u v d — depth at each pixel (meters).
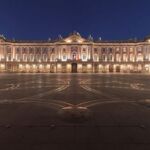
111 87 32.59
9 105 17.44
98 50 116.88
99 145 8.91
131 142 9.23
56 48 116.25
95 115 13.86
